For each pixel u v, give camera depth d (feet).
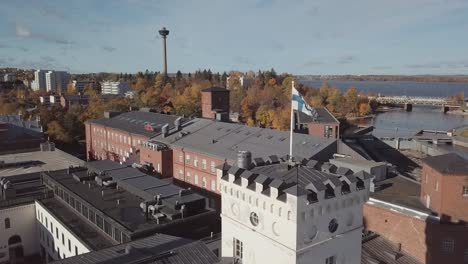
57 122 451.12
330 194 66.39
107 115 406.82
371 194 162.50
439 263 138.92
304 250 63.26
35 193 203.51
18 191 206.18
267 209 66.44
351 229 70.49
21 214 195.83
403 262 135.95
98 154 401.90
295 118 332.60
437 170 138.92
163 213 146.10
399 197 159.12
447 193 136.05
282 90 654.53
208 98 368.89
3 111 537.24
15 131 349.20
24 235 198.18
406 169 317.63
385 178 185.78
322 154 207.72
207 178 245.45
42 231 192.95
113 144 366.84
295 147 217.36
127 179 183.52
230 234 75.36
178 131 300.40
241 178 71.51
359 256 73.10
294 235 61.93
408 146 424.87
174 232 142.10
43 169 260.21
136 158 311.47
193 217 147.02
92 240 147.43
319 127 320.50
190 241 112.88
